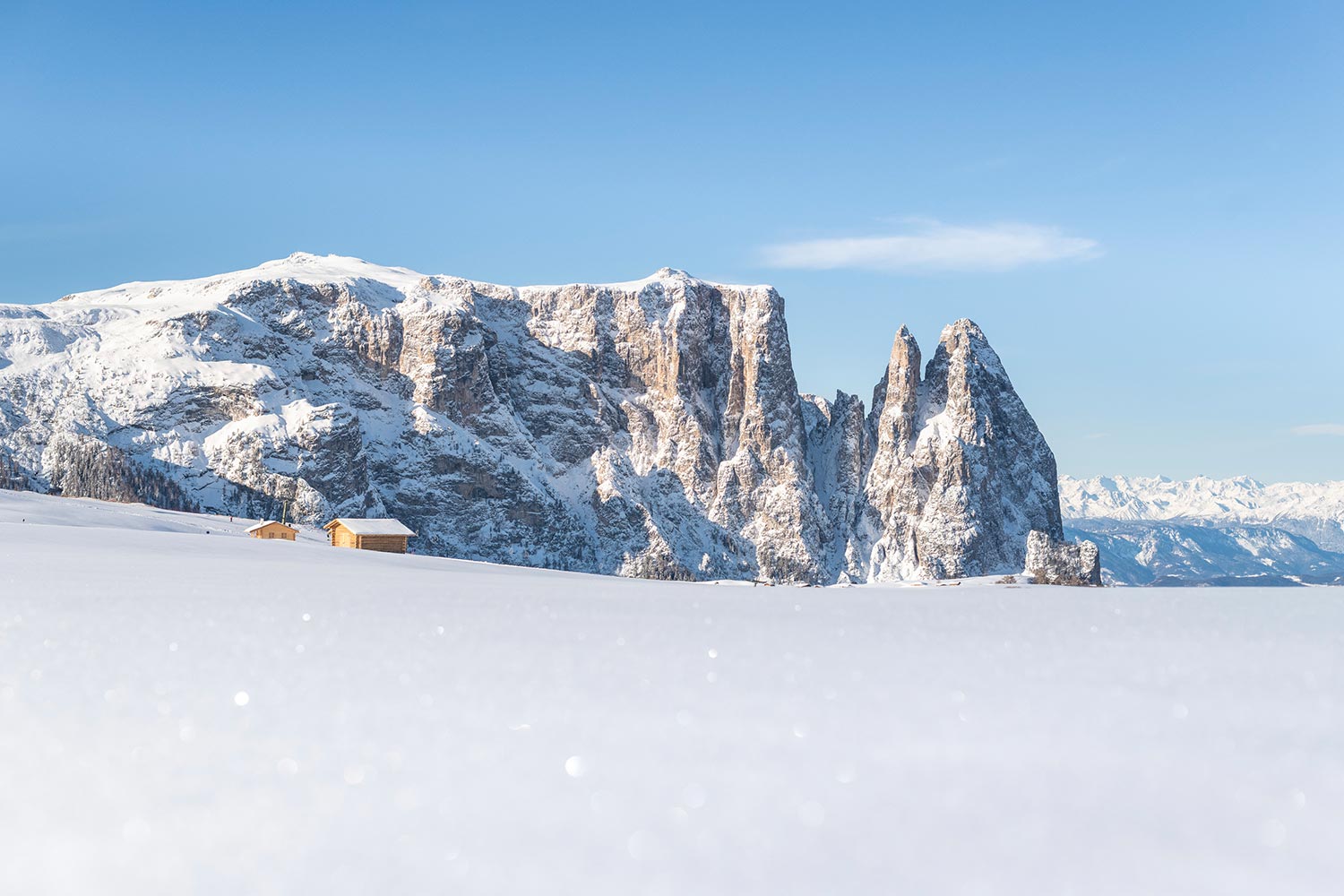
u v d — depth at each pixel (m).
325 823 7.61
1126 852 6.75
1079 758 9.20
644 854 6.89
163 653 16.03
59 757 9.43
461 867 6.70
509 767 9.03
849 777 8.64
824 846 6.97
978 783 8.45
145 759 9.38
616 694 12.43
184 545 85.19
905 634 19.48
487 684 13.21
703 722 10.78
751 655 16.12
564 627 20.75
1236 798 7.93
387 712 11.30
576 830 7.37
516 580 55.25
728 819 7.58
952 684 13.13
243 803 8.09
